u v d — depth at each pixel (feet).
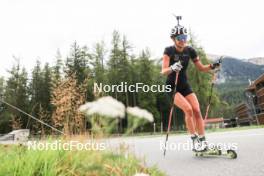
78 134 11.94
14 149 10.84
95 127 9.86
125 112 9.37
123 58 151.74
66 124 13.60
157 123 143.84
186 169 11.27
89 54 149.69
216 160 12.48
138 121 9.16
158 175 10.53
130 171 9.61
